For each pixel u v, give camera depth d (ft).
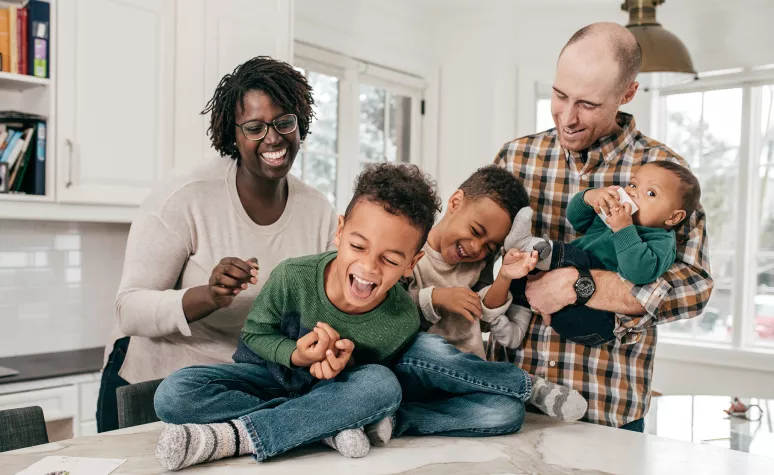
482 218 4.75
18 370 8.31
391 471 3.43
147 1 8.89
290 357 4.00
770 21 13.15
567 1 14.30
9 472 3.30
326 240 6.10
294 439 3.60
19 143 8.24
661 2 8.80
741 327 13.85
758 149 13.82
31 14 8.09
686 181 4.53
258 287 5.58
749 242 13.91
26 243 9.48
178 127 9.29
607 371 4.81
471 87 15.21
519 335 4.94
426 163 15.61
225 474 3.35
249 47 9.87
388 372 4.00
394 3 14.37
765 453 7.39
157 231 5.37
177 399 3.92
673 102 14.76
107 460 3.50
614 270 4.62
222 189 5.59
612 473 3.49
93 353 9.66
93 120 8.55
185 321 4.85
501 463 3.60
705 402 10.05
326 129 13.20
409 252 4.00
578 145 4.80
